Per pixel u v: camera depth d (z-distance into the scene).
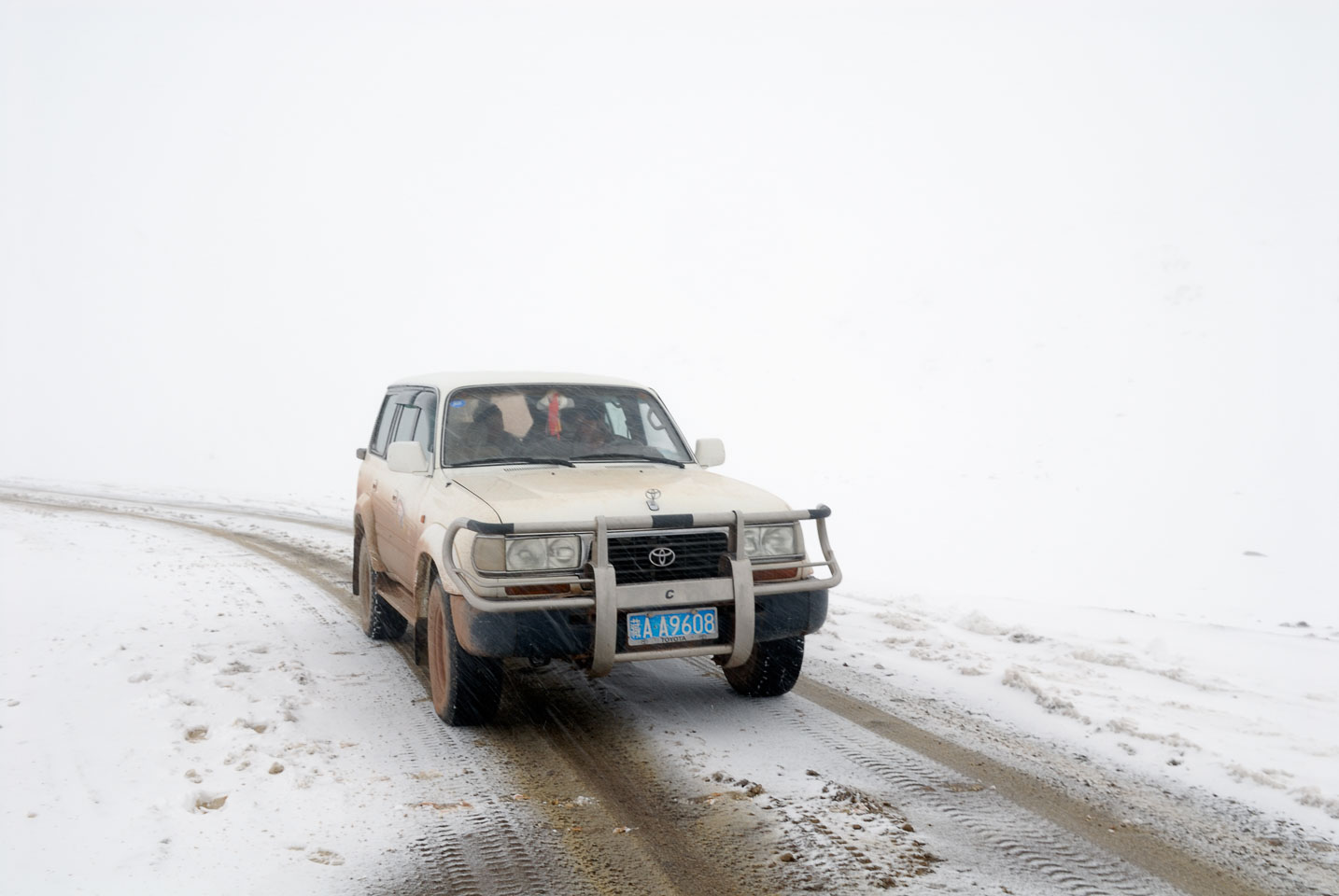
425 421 6.20
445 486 5.47
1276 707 5.46
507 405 6.11
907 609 8.40
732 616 4.80
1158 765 4.50
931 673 6.13
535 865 3.46
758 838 3.68
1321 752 4.66
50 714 5.06
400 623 7.04
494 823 3.82
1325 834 3.77
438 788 4.18
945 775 4.36
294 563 11.16
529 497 4.91
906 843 3.64
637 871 3.42
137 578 9.71
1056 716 5.22
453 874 3.39
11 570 9.84
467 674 4.82
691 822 3.83
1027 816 3.91
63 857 3.47
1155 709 5.34
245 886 3.27
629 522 4.62
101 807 3.90
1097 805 4.03
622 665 6.34
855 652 6.67
